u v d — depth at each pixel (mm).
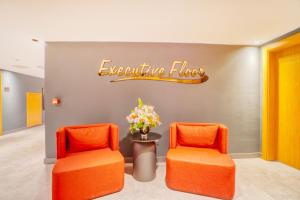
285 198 2166
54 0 1981
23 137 5625
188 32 2891
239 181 2580
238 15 2346
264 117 3369
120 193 2295
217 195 2168
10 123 6395
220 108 3459
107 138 2818
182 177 2311
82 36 3023
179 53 3389
